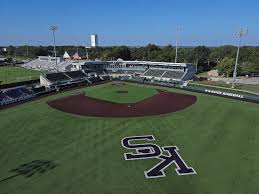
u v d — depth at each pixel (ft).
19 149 105.40
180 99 205.57
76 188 77.92
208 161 95.66
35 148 106.63
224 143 112.27
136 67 354.33
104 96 217.15
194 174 86.53
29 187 78.07
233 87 250.16
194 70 335.26
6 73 356.79
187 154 101.65
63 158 97.76
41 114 158.51
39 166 91.25
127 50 530.68
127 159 97.71
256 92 224.94
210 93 231.09
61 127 134.00
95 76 315.99
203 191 76.38
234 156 99.45
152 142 114.11
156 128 132.87
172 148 107.45
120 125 138.00
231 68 350.64
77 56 606.14
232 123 139.85
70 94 225.15
